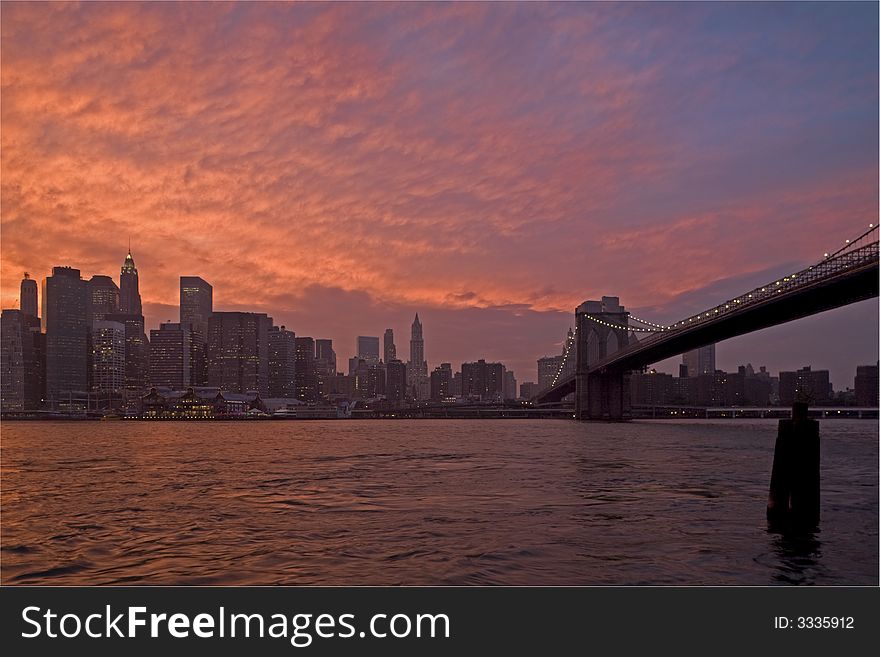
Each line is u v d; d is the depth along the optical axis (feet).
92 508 117.70
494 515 103.30
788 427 90.33
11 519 106.22
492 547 81.56
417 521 98.94
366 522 98.78
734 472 170.19
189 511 112.47
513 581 68.95
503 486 141.08
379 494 129.90
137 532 94.43
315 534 90.68
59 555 81.66
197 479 165.99
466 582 68.64
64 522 103.35
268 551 81.51
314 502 120.57
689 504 113.39
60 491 143.43
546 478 156.87
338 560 76.79
